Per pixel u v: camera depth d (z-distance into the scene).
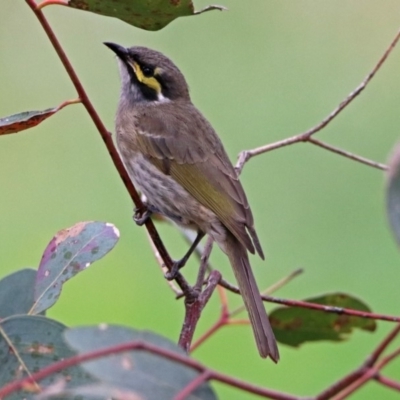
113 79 14.15
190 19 14.76
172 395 4.15
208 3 14.87
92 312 11.84
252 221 8.62
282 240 12.60
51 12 14.45
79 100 5.92
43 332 5.14
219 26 14.75
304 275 12.27
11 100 14.06
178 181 9.16
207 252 7.45
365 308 6.86
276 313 6.95
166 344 4.23
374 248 12.40
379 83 14.38
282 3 14.91
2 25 14.45
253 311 7.02
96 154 13.48
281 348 11.30
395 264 12.27
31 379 3.93
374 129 13.73
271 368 11.24
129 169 9.65
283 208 12.89
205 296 6.69
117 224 12.73
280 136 13.67
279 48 14.58
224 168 9.06
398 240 3.91
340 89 14.27
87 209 13.01
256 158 13.30
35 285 5.70
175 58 14.56
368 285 12.11
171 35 14.67
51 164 13.40
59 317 11.78
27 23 14.44
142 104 9.75
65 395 4.74
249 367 11.34
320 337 7.11
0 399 4.59
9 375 5.06
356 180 13.09
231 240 8.71
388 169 3.98
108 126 13.71
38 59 14.28
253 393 3.97
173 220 9.26
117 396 4.05
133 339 4.21
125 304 11.92
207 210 8.88
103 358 4.13
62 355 5.11
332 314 6.89
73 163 13.44
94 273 12.13
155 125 9.43
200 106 14.12
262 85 14.23
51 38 5.70
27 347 5.12
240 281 7.52
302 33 14.68
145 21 5.89
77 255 5.80
